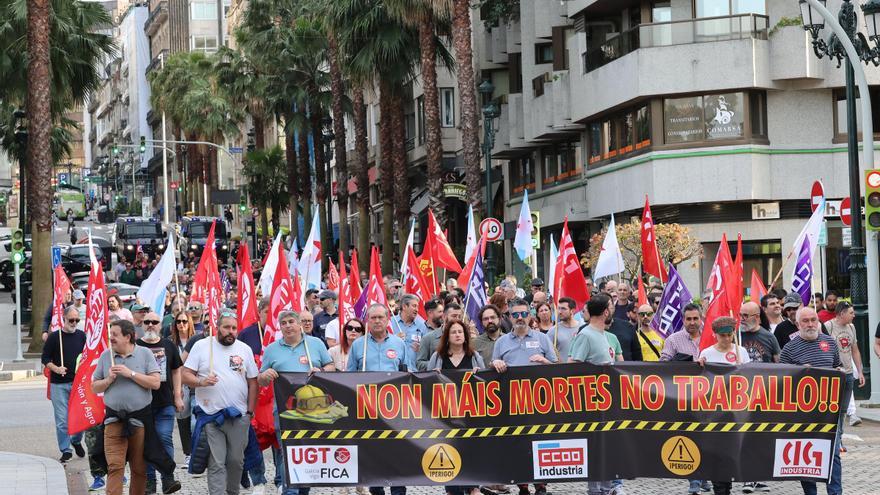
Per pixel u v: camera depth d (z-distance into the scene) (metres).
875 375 25.77
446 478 14.71
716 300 17.80
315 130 72.94
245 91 91.00
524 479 14.76
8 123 62.91
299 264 27.55
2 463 20.14
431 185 46.91
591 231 52.28
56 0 51.41
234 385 15.14
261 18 78.62
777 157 44.03
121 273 59.41
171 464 15.65
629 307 22.70
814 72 42.97
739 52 43.22
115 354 15.47
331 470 14.63
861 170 43.53
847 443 20.64
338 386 14.64
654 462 14.77
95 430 17.53
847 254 43.81
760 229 44.09
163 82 122.00
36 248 44.19
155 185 196.50
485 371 14.77
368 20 50.88
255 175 89.88
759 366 14.73
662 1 46.59
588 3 48.31
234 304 25.42
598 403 14.77
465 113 44.28
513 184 61.03
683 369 14.78
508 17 59.50
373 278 21.42
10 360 42.69
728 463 14.70
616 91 45.88
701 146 43.91
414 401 14.72
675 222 45.47
